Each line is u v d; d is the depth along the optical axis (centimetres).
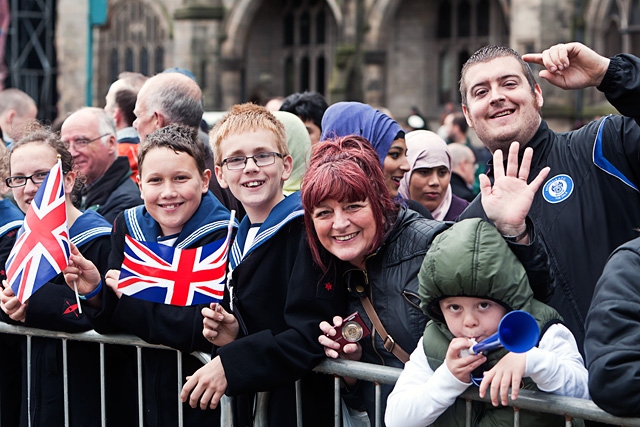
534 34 2722
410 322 435
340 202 434
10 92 1031
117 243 530
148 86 681
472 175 1041
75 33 3703
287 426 478
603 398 358
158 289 480
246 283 476
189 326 483
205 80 3447
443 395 395
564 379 384
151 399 518
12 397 590
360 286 454
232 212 481
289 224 476
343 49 3134
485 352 389
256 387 446
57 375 545
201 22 3431
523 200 401
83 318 518
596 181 466
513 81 471
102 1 1742
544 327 396
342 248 438
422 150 698
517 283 388
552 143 481
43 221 489
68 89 3731
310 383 476
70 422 541
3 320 555
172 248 484
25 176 564
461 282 386
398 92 3306
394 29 3306
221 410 473
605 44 2725
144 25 3662
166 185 511
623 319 362
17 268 493
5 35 3772
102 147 723
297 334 450
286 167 502
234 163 484
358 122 577
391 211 450
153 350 520
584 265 457
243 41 3428
